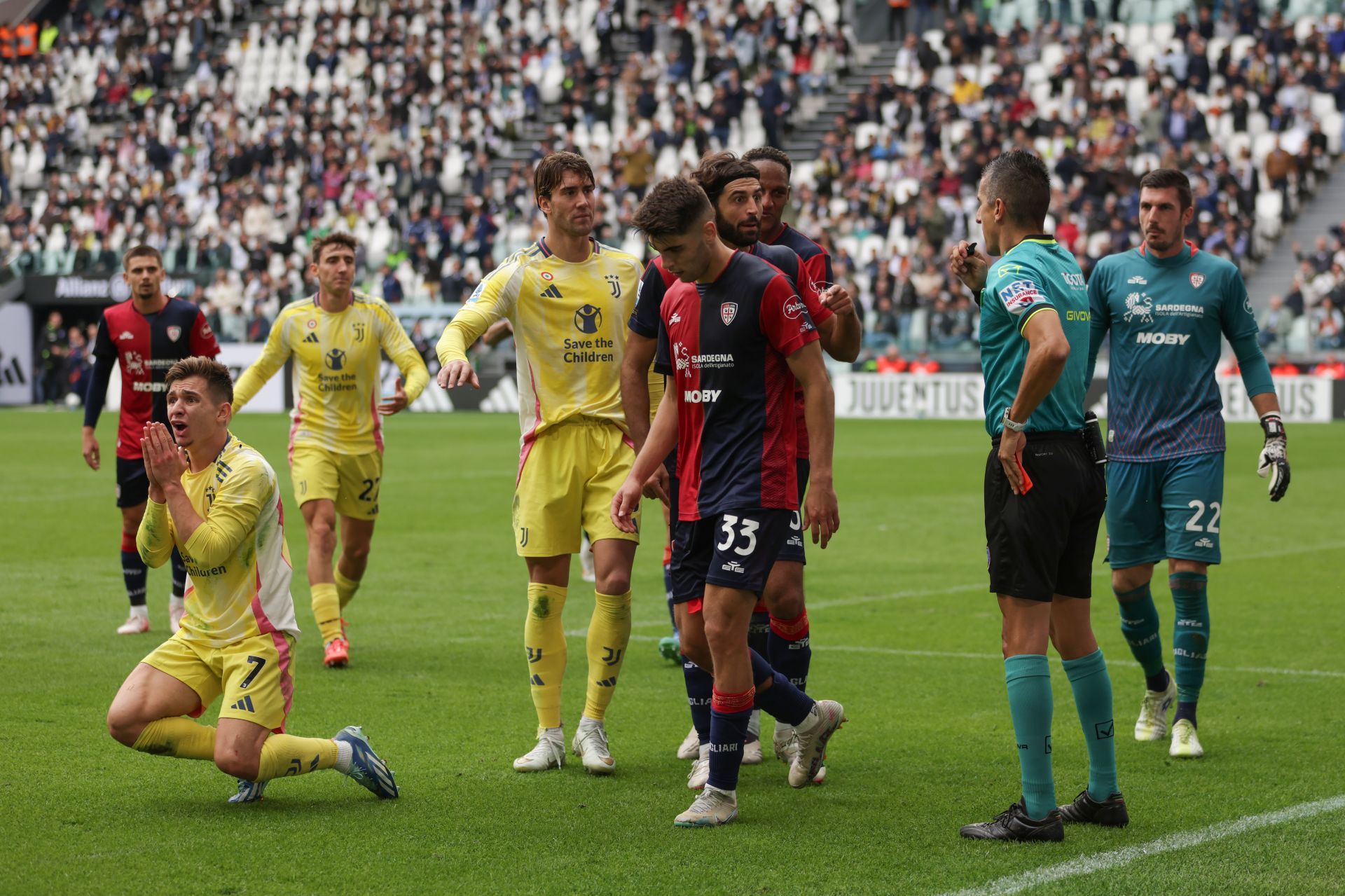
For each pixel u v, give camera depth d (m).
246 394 21.06
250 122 97.44
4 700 17.16
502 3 100.69
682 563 13.41
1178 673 15.12
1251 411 66.31
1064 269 12.51
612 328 15.55
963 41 86.69
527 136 93.44
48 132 102.44
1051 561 12.09
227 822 12.52
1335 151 78.25
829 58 89.75
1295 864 11.27
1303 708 16.98
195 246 89.69
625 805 13.18
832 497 12.56
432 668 19.55
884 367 73.94
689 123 86.19
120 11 110.44
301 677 18.94
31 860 11.40
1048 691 12.07
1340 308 66.62
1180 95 77.88
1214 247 71.12
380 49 100.06
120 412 22.16
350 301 20.98
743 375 12.62
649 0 99.25
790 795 13.58
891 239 78.06
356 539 21.53
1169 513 15.40
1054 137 78.31
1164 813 12.82
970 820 12.67
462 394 79.62
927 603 24.62
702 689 13.80
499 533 33.75
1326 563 28.50
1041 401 11.83
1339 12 83.62
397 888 10.78
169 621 22.97
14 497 40.88
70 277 89.44
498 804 13.20
